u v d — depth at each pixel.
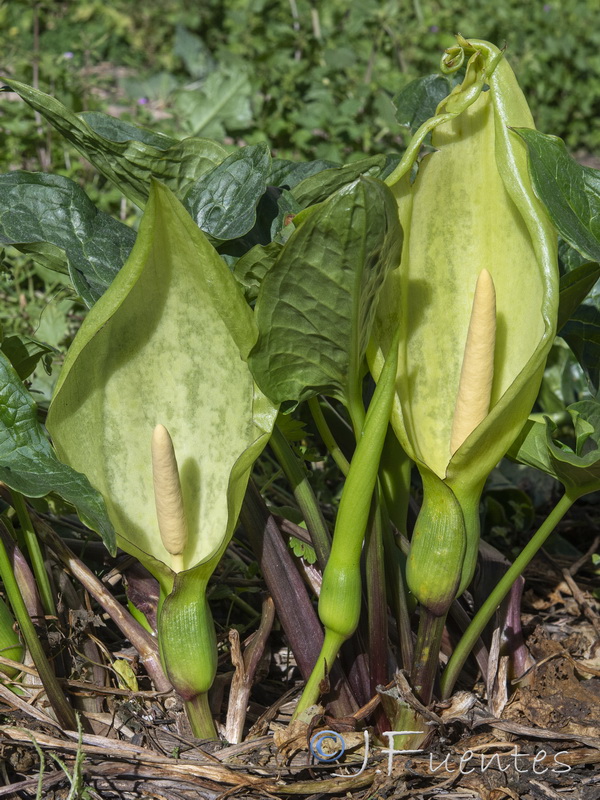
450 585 0.98
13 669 1.05
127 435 1.02
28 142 2.07
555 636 1.21
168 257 0.98
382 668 1.03
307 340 0.96
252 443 0.97
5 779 1.01
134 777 1.01
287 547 1.06
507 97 0.98
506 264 1.02
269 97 2.62
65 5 4.16
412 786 1.03
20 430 0.97
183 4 4.33
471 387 1.00
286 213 1.04
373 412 0.96
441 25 3.92
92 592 1.06
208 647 0.99
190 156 1.05
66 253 1.02
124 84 3.38
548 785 1.03
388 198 0.91
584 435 1.02
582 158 3.67
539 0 4.34
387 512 1.05
